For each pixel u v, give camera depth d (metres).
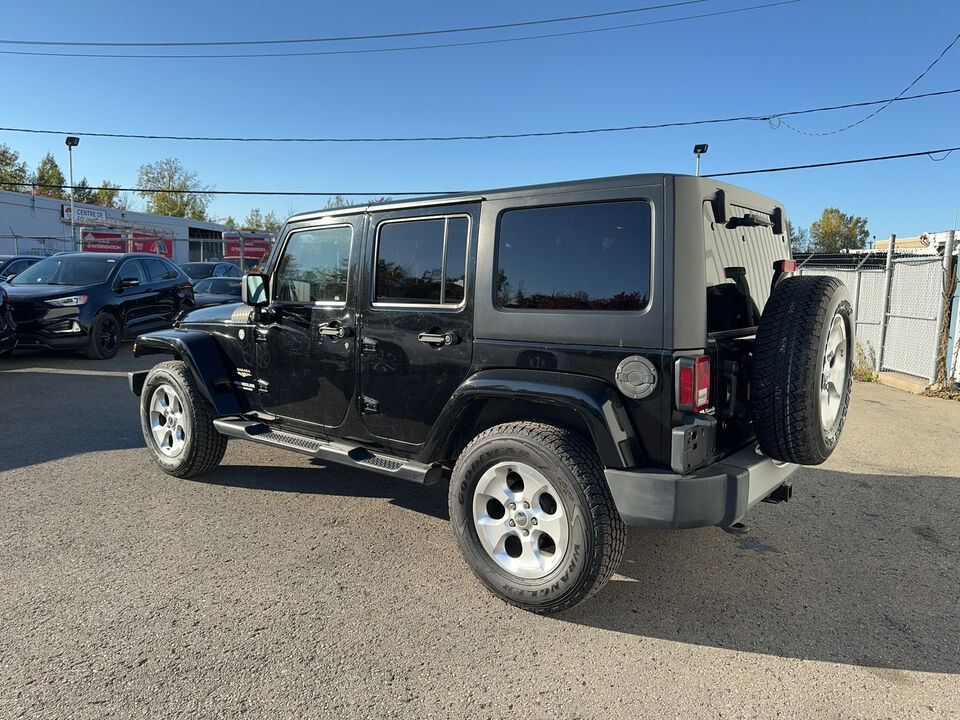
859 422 7.51
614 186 2.99
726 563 3.78
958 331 9.46
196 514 4.35
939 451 6.25
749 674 2.72
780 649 2.91
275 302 4.46
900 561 3.84
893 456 6.07
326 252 4.15
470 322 3.42
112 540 3.91
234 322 4.76
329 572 3.56
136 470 5.24
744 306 3.46
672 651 2.88
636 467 2.92
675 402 2.83
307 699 2.51
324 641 2.89
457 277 3.51
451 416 3.38
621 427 2.91
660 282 2.84
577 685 2.63
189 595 3.27
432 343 3.56
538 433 3.06
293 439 4.34
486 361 3.37
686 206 2.86
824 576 3.63
